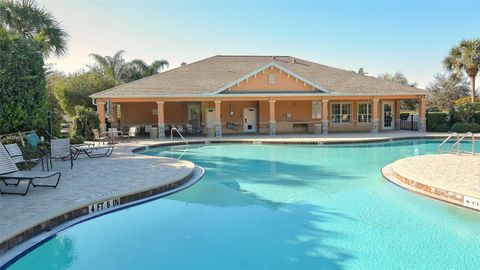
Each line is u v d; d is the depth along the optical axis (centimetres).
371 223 710
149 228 691
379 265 533
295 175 1193
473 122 2611
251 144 2141
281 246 609
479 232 655
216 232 672
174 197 908
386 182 1070
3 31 1191
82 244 618
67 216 692
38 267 540
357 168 1322
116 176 1007
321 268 527
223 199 893
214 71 2816
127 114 2753
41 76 1403
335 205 836
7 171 827
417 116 2861
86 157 1416
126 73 4162
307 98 2539
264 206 834
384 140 2162
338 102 2864
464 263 536
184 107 2822
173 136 2539
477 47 3038
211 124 2758
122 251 591
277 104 2823
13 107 1198
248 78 2545
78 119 2194
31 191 828
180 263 549
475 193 773
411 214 760
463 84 4591
